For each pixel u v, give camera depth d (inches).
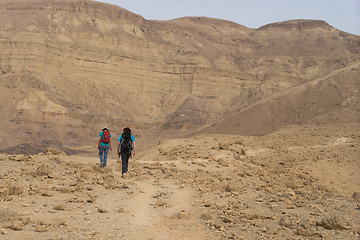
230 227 313.1
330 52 6983.3
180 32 7298.2
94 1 6486.2
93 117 4975.4
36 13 6003.9
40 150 3757.4
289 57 6732.3
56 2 6284.5
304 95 4864.7
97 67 5659.5
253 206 384.5
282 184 582.9
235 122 4726.9
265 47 7706.7
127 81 5851.4
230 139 1213.7
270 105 4845.0
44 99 4707.2
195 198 422.0
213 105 5846.5
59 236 265.4
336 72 5073.8
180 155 879.1
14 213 292.4
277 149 1030.4
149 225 315.0
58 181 436.8
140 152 1171.9
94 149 4303.6
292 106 4744.1
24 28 5497.1
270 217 339.9
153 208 369.1
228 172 622.2
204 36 7583.7
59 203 349.4
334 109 4441.4
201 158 837.2
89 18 6333.7
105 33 6215.6
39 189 381.4
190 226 316.8
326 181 765.9
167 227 312.7
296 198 434.0
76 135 4562.0
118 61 5876.0
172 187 476.4
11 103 4520.2
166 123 5408.5
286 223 316.2
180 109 5615.2
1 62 5078.7
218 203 395.5
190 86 6058.1
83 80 5521.7
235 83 6136.8
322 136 1337.4
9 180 402.6
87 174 495.2
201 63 6373.0
